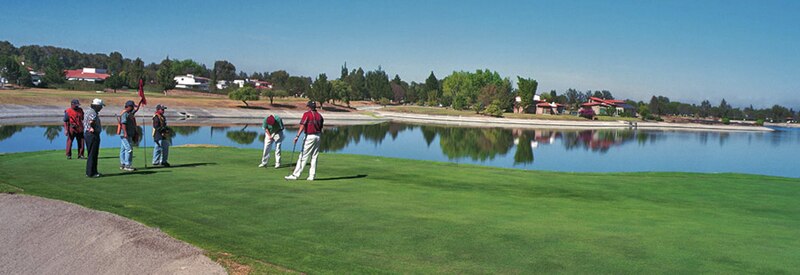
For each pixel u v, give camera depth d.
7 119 56.50
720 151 52.03
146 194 9.60
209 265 5.75
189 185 10.71
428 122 92.50
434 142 48.41
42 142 33.94
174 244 6.37
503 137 59.53
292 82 141.12
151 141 30.75
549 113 133.00
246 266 5.73
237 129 55.62
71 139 15.02
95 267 6.10
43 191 9.52
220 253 6.11
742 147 59.47
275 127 14.27
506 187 12.18
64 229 7.21
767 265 6.16
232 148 19.98
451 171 15.00
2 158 14.81
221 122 69.56
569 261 6.19
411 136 56.00
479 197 10.39
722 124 139.12
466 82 149.50
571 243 6.93
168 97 101.38
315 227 7.45
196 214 8.04
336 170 14.30
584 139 61.78
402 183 12.05
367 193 10.32
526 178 14.20
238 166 14.49
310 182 11.69
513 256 6.34
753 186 13.62
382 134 57.56
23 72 106.81
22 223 7.56
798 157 47.00
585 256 6.38
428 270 5.79
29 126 48.16
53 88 109.69
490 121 99.06
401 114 110.38
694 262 6.23
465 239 7.00
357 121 87.62
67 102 72.38
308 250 6.36
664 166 34.41
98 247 6.54
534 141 54.72
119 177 11.64
